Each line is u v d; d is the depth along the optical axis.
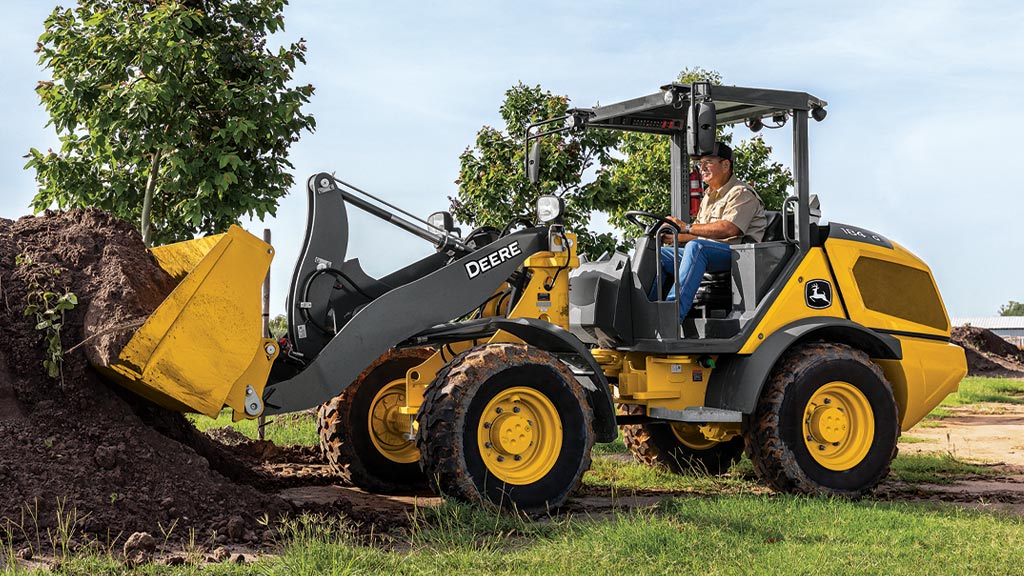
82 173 11.27
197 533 4.79
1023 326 69.19
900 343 6.85
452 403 5.49
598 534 4.75
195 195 11.21
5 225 6.00
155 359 5.02
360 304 6.07
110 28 10.91
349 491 6.77
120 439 5.16
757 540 4.74
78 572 4.01
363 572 4.15
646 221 6.95
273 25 11.68
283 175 11.60
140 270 5.61
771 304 6.48
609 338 6.51
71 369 5.29
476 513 5.30
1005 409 14.45
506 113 12.83
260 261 5.36
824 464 6.43
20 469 4.82
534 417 5.79
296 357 5.86
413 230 6.26
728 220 6.77
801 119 6.69
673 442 7.75
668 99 6.28
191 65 10.89
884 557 4.43
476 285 6.12
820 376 6.42
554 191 12.02
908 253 7.18
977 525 5.19
